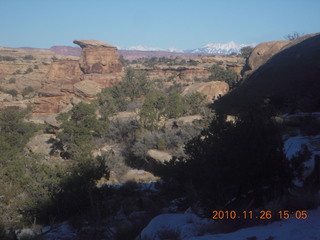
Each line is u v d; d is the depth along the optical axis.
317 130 13.21
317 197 6.92
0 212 13.38
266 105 14.08
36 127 36.84
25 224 13.25
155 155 20.33
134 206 12.30
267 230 5.96
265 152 7.21
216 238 5.80
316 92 24.64
